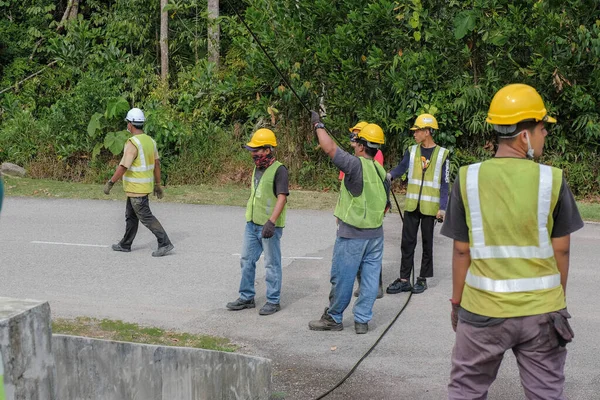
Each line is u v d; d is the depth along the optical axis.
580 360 5.89
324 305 7.45
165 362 4.53
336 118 14.89
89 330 6.51
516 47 14.08
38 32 20.33
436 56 14.00
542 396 3.43
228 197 13.67
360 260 6.41
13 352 2.58
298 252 9.73
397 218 12.20
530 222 3.42
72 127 16.09
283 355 6.04
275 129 15.48
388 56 14.68
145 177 9.30
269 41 14.60
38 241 10.20
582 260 9.27
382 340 6.41
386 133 14.70
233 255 9.55
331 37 14.34
